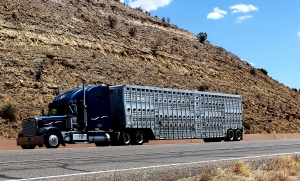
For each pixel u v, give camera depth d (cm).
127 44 5375
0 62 3678
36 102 3469
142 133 2975
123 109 2861
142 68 4994
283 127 5484
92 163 1348
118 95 2895
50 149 2145
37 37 4284
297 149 2181
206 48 6888
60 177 1005
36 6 4838
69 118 2567
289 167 1403
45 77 3828
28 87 3606
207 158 1557
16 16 4356
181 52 6084
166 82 4950
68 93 2675
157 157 1595
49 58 4116
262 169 1339
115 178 992
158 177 1061
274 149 2170
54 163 1333
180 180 1078
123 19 6325
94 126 2684
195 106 3462
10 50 3900
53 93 3700
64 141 2511
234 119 3881
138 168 1186
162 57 5534
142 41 5741
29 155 1642
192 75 5562
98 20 5678
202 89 5216
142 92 3014
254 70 6956
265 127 5200
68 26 4869
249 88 6231
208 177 1100
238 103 3966
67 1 5728
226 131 3769
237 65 6806
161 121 3128
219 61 6550
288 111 6141
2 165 1271
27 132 2470
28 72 3762
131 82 4500
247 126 4928
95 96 2720
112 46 5062
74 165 1284
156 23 6862
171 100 3244
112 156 1622
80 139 2594
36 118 2444
